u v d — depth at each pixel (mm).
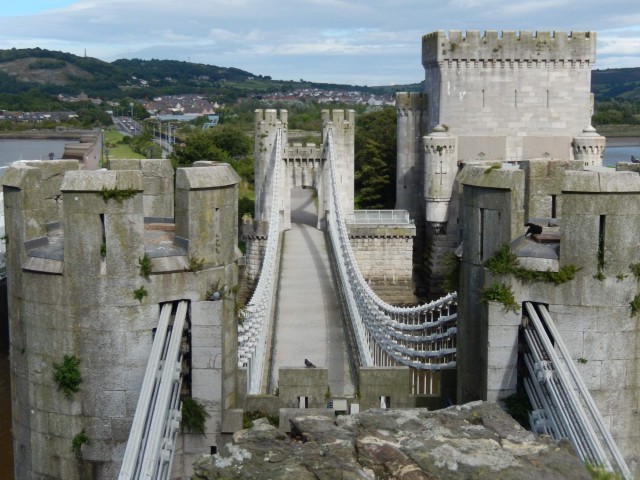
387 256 72875
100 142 174000
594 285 15188
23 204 15164
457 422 13164
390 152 87375
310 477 11609
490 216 15961
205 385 15508
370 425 13031
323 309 43594
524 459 11844
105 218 14641
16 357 15711
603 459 12773
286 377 19734
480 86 72875
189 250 15156
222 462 12133
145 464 12375
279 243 64938
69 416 15070
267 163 73688
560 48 72750
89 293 14797
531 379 15508
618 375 15359
